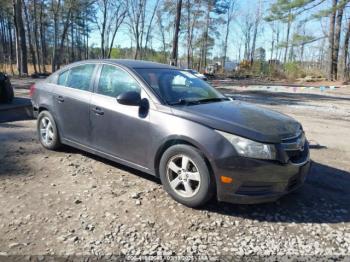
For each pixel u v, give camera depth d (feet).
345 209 12.95
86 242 9.98
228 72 181.37
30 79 74.54
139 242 10.12
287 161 11.60
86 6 128.47
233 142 11.34
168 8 147.64
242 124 11.87
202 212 12.08
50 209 11.78
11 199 12.36
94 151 15.55
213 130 11.69
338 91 77.41
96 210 11.85
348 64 121.19
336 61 115.03
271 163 11.25
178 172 12.42
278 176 11.44
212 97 15.24
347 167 18.03
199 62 183.11
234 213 12.14
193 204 12.09
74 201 12.43
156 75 14.79
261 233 10.97
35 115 18.85
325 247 10.36
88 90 15.78
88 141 15.70
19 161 16.25
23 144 19.04
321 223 11.81
